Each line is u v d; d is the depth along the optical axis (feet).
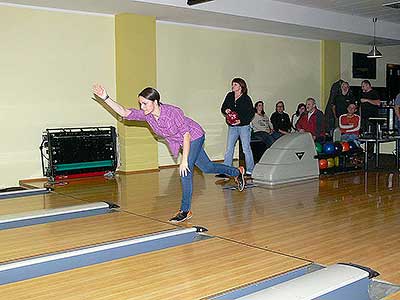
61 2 22.33
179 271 10.50
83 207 16.62
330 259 11.21
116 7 23.66
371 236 13.14
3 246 12.57
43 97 23.63
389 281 9.70
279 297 7.99
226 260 11.21
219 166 17.37
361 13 31.73
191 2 23.26
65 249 12.27
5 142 22.72
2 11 22.18
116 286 9.66
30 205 17.74
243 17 26.61
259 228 14.10
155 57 26.30
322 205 17.15
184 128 14.32
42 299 9.04
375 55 33.12
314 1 27.91
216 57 30.25
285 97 34.42
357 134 26.73
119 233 13.76
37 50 23.27
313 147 23.12
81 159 23.57
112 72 25.76
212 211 16.37
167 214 16.07
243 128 22.53
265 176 21.48
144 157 26.32
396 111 28.09
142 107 13.93
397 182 21.83
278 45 33.60
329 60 36.60
